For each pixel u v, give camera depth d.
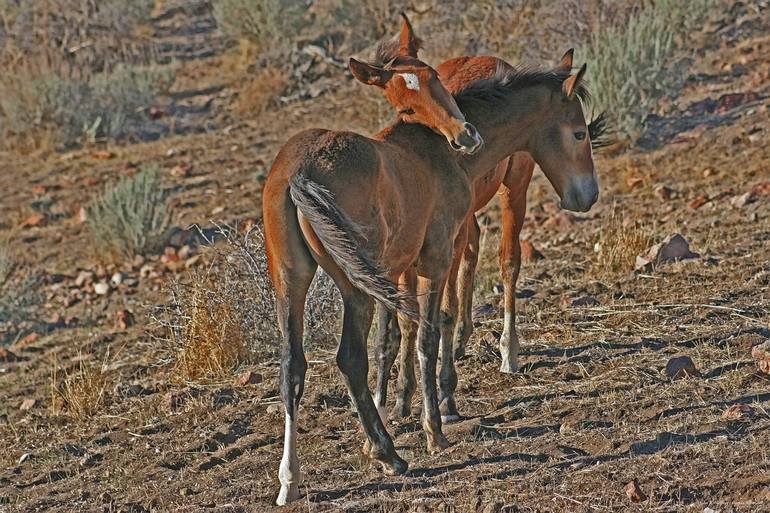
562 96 24.31
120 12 69.94
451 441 23.64
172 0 78.25
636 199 40.44
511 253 27.67
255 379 29.42
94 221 43.91
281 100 57.62
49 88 57.47
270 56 61.47
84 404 29.23
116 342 35.16
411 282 23.62
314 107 56.00
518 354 28.44
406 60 22.03
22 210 49.12
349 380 20.53
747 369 25.33
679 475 19.80
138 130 57.47
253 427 26.42
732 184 39.97
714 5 54.38
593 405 24.48
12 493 23.98
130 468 24.89
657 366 26.56
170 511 21.42
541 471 20.92
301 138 20.62
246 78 61.25
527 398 25.77
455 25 57.69
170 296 35.84
